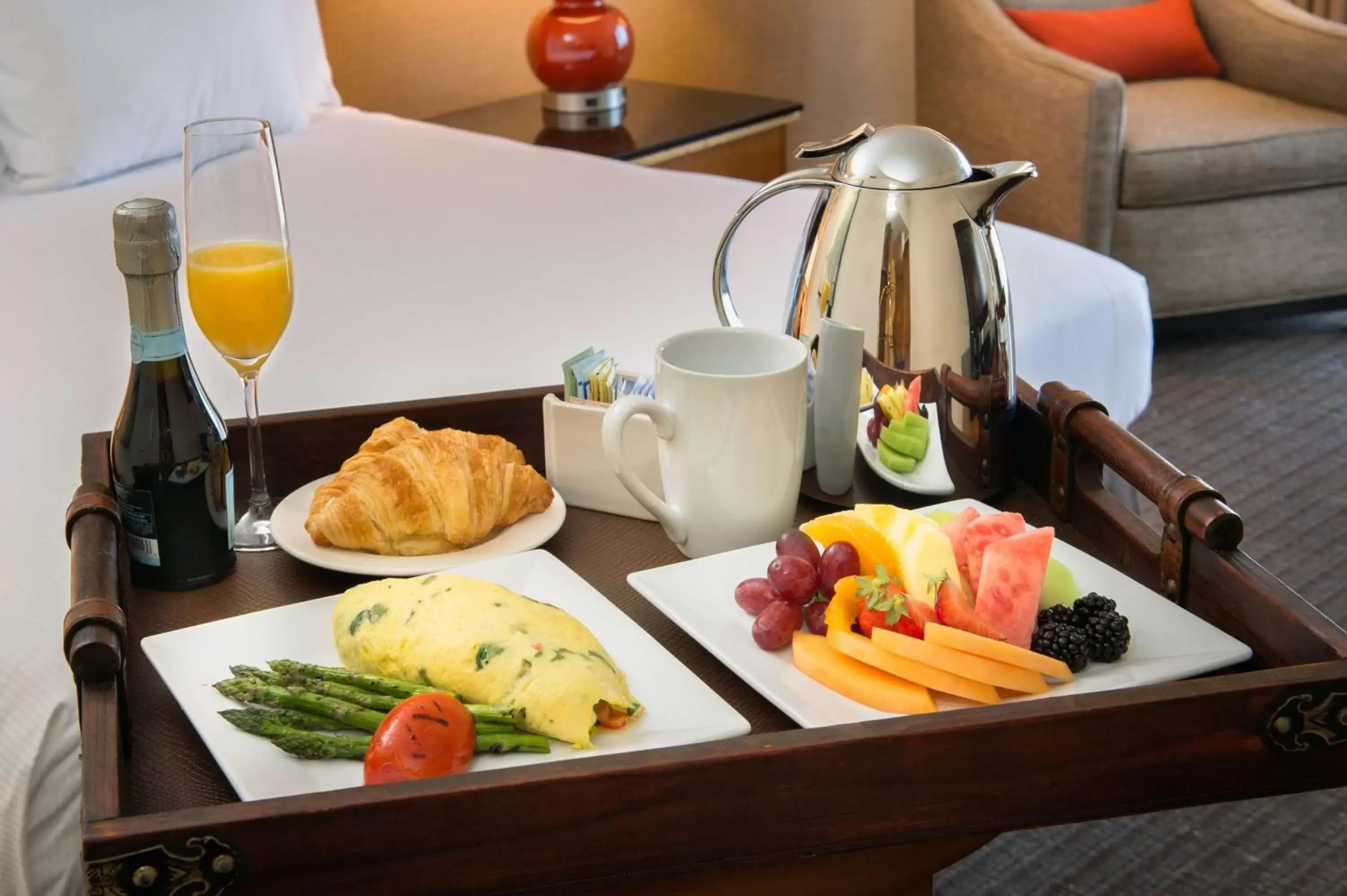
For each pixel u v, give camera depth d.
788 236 1.78
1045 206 3.00
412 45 3.07
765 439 0.89
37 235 1.79
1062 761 0.69
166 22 2.15
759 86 3.77
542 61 2.91
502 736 0.69
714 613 0.83
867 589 0.76
